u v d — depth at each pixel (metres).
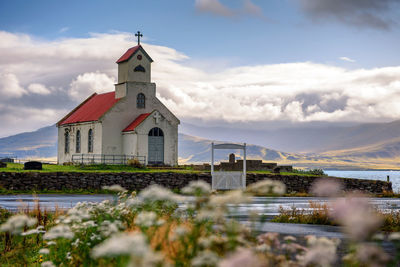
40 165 40.88
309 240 6.44
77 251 9.40
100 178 38.72
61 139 62.22
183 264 6.96
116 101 54.75
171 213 13.36
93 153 53.84
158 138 53.16
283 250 9.62
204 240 6.71
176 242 7.86
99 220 10.38
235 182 40.81
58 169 42.31
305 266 6.55
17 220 7.43
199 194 8.02
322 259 6.06
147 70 55.62
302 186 43.25
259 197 34.62
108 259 8.15
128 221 11.64
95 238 9.65
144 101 55.16
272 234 7.34
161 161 53.19
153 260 4.84
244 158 41.03
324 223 19.02
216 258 5.65
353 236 5.87
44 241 12.35
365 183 44.84
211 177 41.50
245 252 4.97
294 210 21.39
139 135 51.44
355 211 5.93
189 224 10.29
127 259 6.55
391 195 40.34
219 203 7.14
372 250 6.34
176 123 54.94
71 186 37.66
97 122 53.25
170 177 41.06
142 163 51.31
